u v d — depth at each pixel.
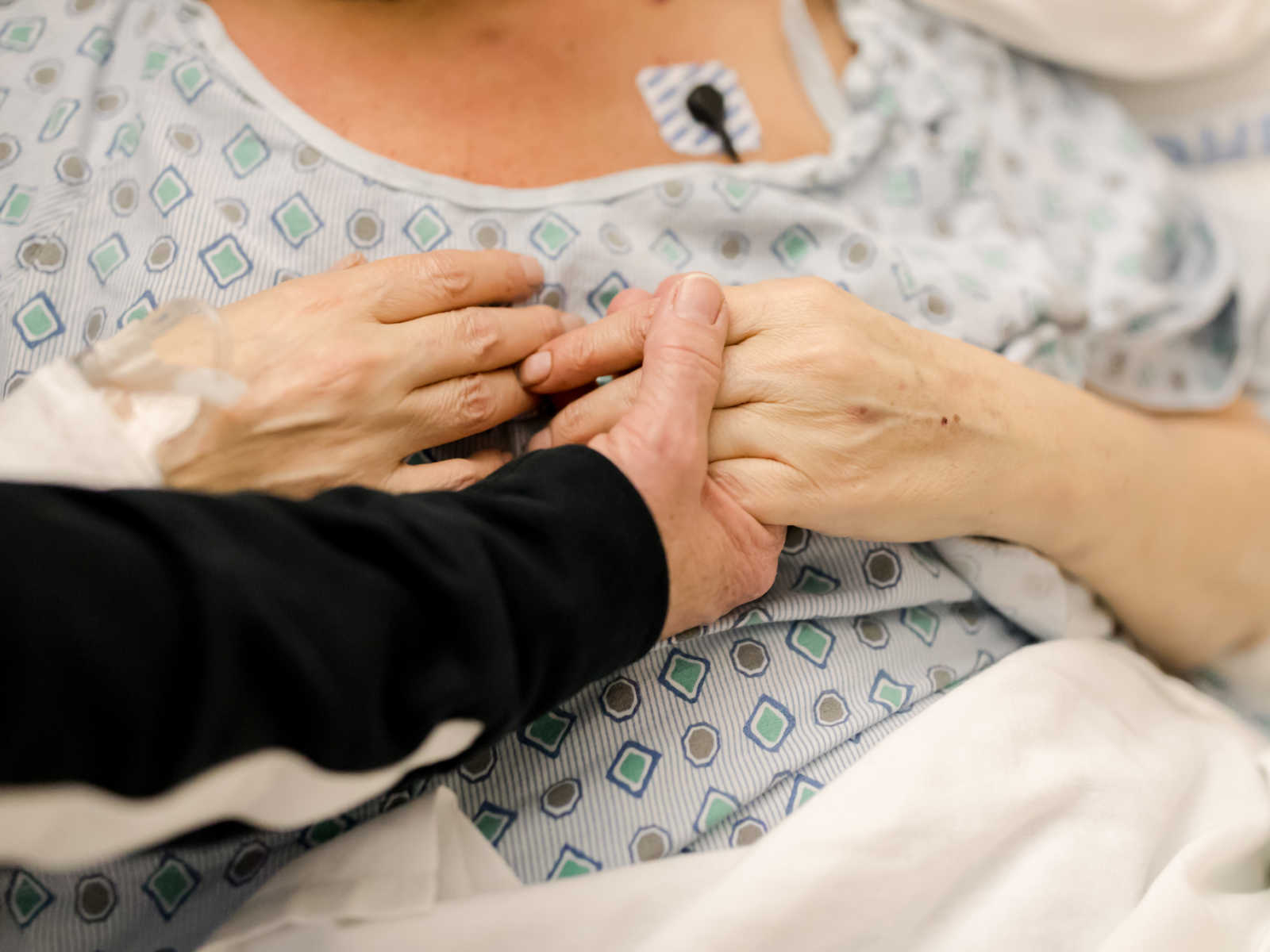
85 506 0.34
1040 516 0.69
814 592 0.68
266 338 0.57
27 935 0.57
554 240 0.72
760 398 0.60
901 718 0.68
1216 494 0.80
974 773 0.59
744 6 0.86
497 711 0.44
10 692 0.28
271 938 0.51
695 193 0.76
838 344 0.59
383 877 0.51
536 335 0.65
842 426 0.60
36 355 0.66
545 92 0.78
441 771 0.49
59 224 0.69
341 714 0.36
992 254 0.83
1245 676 0.88
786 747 0.63
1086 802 0.61
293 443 0.56
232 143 0.72
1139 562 0.76
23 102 0.74
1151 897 0.57
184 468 0.52
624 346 0.61
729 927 0.52
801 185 0.80
